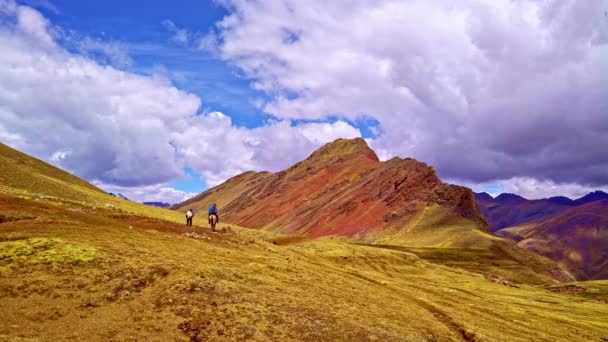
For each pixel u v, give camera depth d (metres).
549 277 143.38
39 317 17.27
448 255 159.62
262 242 54.75
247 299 22.56
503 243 178.75
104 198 90.75
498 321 39.03
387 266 93.94
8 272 20.31
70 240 26.64
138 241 31.72
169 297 21.14
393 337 21.67
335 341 19.81
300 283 29.95
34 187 69.44
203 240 42.62
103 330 17.25
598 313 67.00
